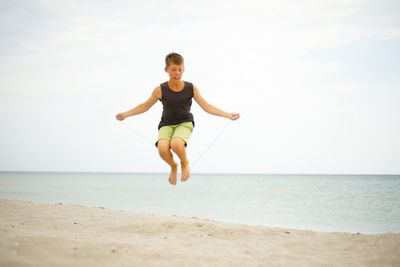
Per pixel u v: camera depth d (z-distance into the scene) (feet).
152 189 106.63
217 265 11.65
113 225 19.57
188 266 11.12
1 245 10.90
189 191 97.30
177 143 12.12
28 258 9.96
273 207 52.90
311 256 14.05
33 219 20.21
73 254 10.85
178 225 19.36
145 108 13.66
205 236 17.01
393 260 13.52
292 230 20.30
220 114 13.76
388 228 33.78
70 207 27.25
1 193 69.77
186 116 13.26
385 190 96.53
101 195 74.08
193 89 13.44
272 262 12.72
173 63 12.60
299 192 91.50
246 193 86.94
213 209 49.32
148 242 14.44
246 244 15.76
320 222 37.91
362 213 46.24
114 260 10.78
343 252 14.92
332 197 72.90
